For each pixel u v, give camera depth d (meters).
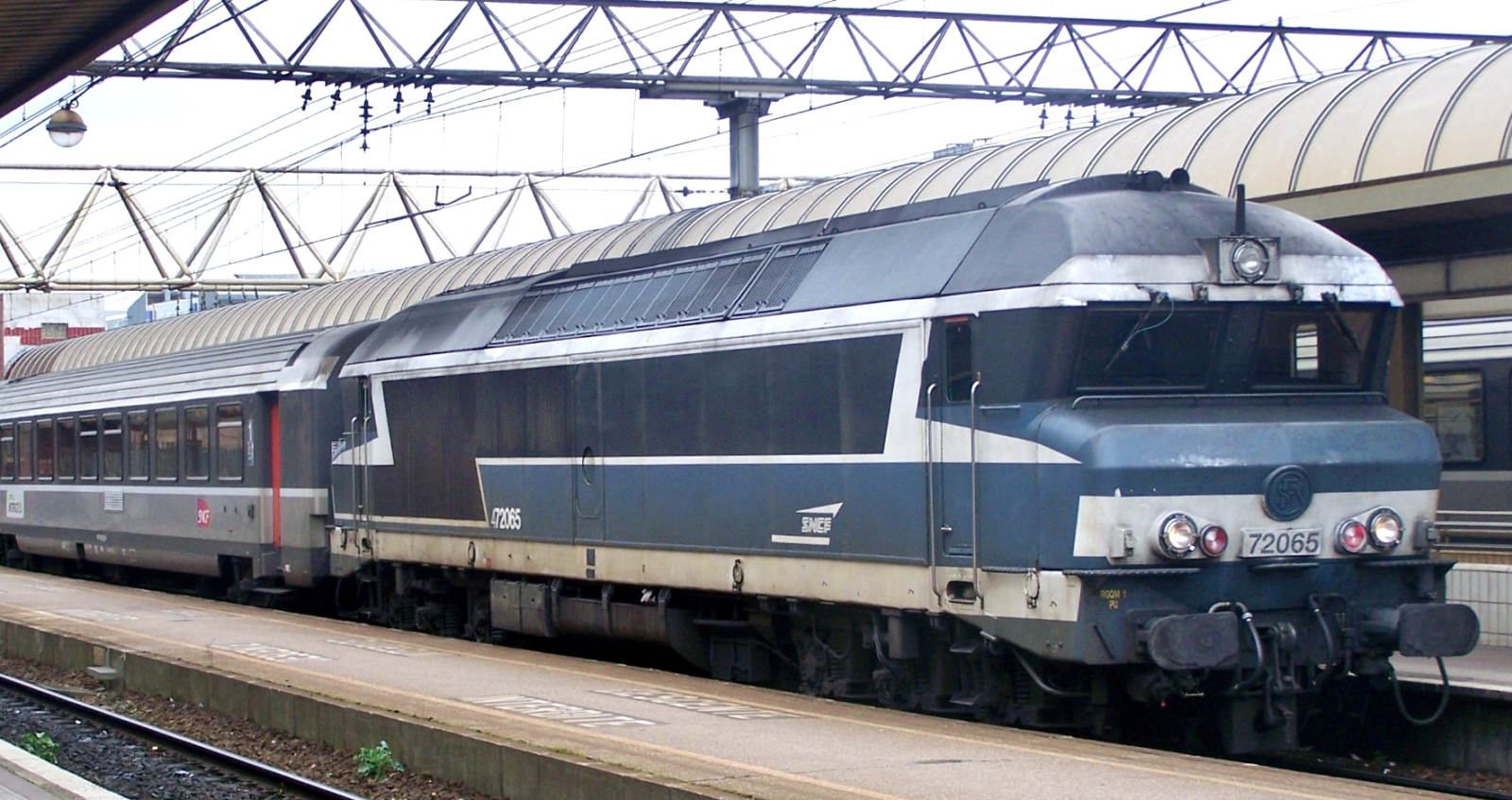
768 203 22.80
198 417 25.31
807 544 13.50
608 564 16.19
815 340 13.35
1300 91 16.78
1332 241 12.34
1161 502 11.09
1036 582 11.34
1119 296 11.43
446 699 13.01
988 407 11.74
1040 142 19.38
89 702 16.44
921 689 13.20
